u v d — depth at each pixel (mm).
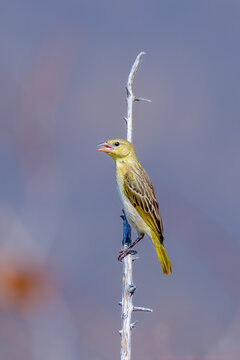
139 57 11961
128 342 9188
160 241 12422
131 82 12039
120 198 12703
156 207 12516
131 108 12156
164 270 12375
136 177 12461
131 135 12508
